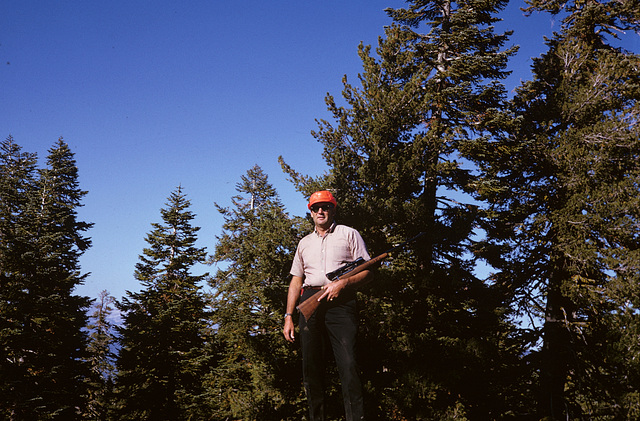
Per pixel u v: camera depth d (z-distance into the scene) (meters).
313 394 3.33
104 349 37.78
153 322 28.20
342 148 13.19
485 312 11.96
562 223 12.66
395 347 9.02
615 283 10.99
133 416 26.55
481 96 14.12
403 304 9.59
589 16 15.69
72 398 26.23
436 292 10.66
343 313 3.33
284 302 10.86
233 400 10.20
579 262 12.33
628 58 14.61
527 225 14.09
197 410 25.72
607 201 11.99
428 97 12.23
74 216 34.91
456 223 11.98
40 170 33.12
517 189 14.60
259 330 20.94
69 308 28.64
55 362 25.53
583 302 11.94
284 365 9.73
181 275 30.80
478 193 13.63
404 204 10.68
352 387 3.13
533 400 12.10
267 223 11.80
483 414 9.65
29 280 25.56
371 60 13.15
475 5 14.95
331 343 3.34
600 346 11.34
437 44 14.65
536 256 13.70
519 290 13.90
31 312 24.97
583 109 14.12
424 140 12.26
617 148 12.94
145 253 30.59
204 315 29.58
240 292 23.56
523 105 16.59
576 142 13.61
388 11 16.47
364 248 3.68
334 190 12.14
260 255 11.60
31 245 26.70
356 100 13.06
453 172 13.74
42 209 30.86
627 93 13.78
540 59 16.67
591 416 10.34
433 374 8.40
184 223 31.70
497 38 15.10
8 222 28.02
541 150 13.99
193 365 27.56
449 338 9.95
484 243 14.05
